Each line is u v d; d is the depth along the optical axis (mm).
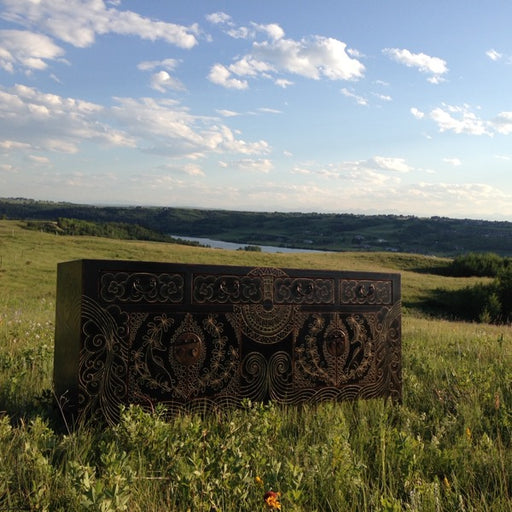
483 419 5121
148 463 3625
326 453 3719
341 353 5652
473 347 9602
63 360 4801
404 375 6906
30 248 42094
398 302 6051
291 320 5379
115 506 2773
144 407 4613
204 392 4902
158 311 4707
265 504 3025
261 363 5199
